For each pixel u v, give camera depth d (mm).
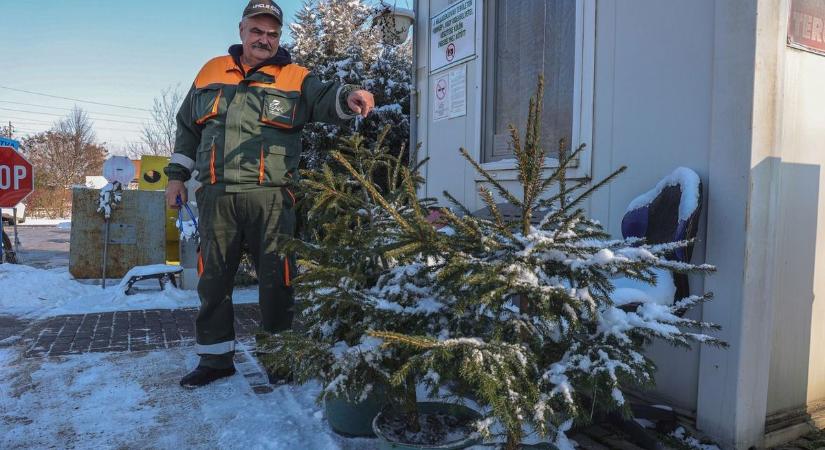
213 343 3393
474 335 2070
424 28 5246
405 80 7922
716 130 2547
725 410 2498
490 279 1814
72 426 2777
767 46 2434
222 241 3350
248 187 3273
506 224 2109
